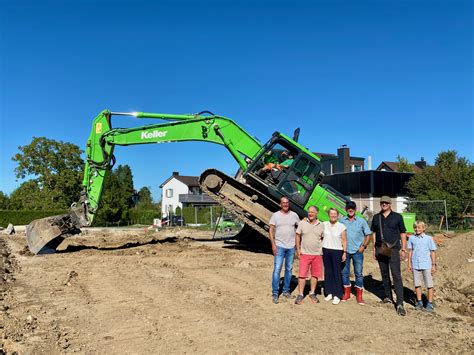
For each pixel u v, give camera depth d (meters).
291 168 13.32
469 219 25.86
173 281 9.85
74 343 5.71
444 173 29.78
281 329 6.35
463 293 9.20
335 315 7.14
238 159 14.74
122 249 15.98
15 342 5.62
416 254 7.70
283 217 8.14
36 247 14.17
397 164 54.28
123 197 53.16
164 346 5.61
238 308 7.47
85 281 9.91
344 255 7.96
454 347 5.69
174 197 70.69
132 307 7.52
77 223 14.62
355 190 33.75
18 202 49.16
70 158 50.53
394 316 7.14
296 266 12.02
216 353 5.38
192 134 15.06
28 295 8.49
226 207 14.25
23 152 48.81
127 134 15.09
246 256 14.06
